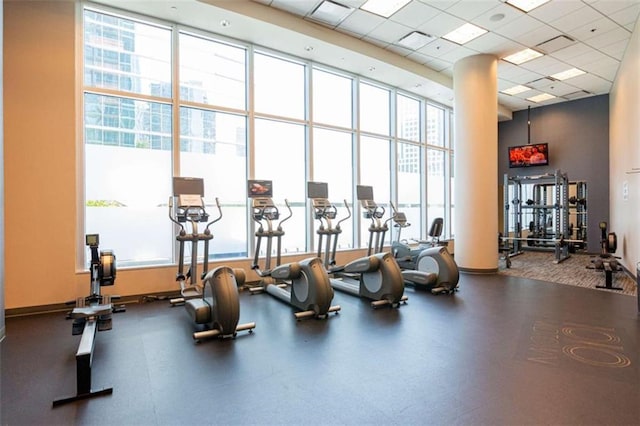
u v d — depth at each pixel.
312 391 2.41
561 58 7.06
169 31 5.30
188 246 5.42
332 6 5.27
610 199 9.27
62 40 4.42
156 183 5.19
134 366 2.80
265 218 5.37
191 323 3.86
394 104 8.07
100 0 4.62
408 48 6.65
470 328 3.69
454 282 5.23
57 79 4.39
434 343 3.27
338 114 7.22
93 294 3.79
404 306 4.54
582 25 5.73
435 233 6.57
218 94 5.71
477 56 6.89
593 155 9.70
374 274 4.71
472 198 6.88
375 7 5.29
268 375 2.64
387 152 8.13
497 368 2.74
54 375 2.66
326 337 3.43
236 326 3.46
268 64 6.27
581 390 2.40
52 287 4.36
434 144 9.35
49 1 4.36
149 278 4.91
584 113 9.85
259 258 5.90
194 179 4.83
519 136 11.07
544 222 10.48
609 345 3.20
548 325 3.77
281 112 6.41
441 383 2.51
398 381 2.54
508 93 9.38
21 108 4.20
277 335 3.49
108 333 3.55
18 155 4.19
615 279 6.36
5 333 3.57
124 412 2.18
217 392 2.40
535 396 2.32
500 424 2.02
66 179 4.45
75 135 4.50
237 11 5.00
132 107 5.03
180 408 2.21
